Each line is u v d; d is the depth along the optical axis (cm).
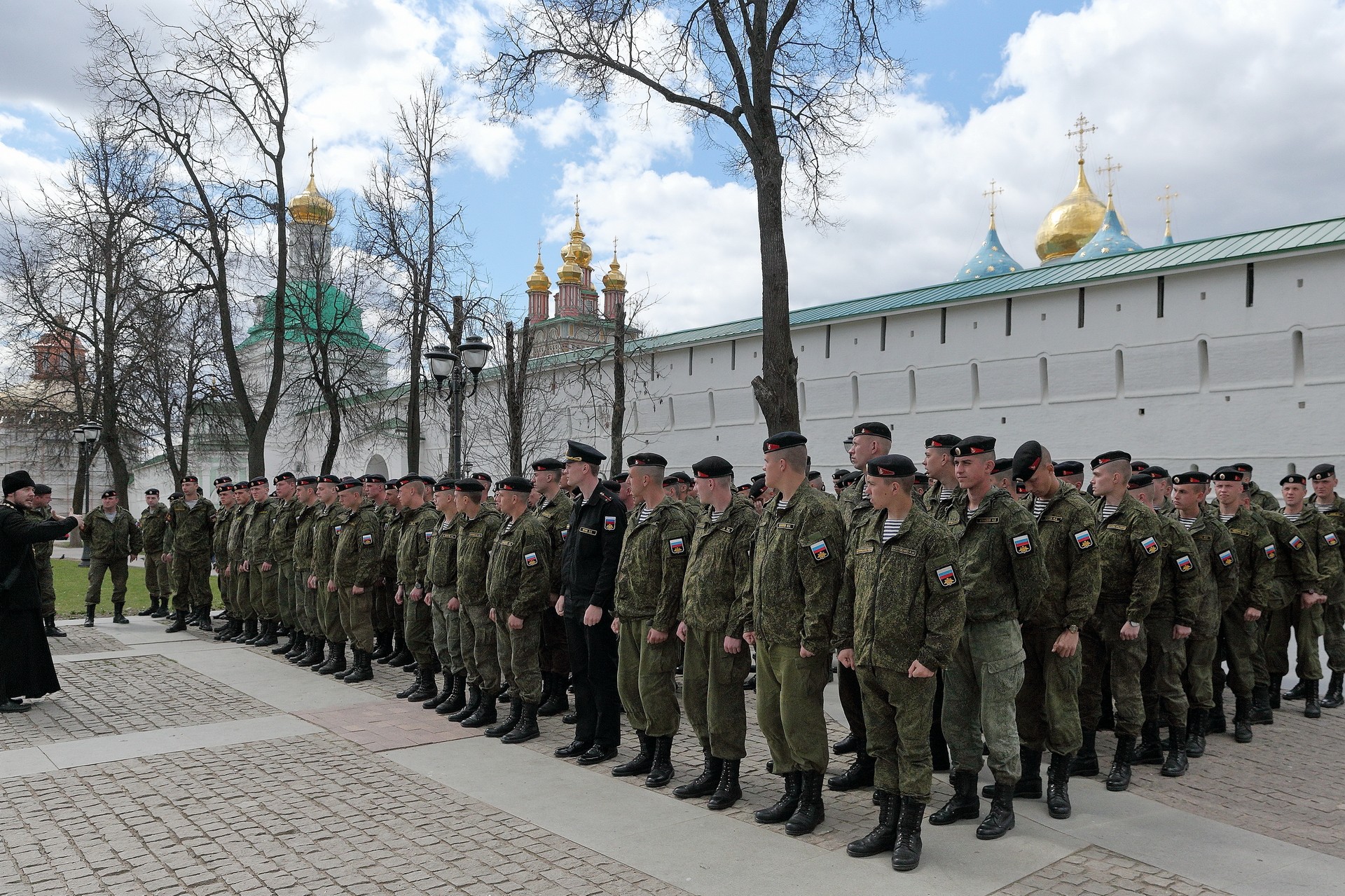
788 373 1295
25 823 557
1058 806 570
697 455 3019
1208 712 766
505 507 773
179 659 1163
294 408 4234
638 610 648
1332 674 960
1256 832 548
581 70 1434
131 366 2838
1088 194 3981
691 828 545
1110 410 2106
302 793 613
